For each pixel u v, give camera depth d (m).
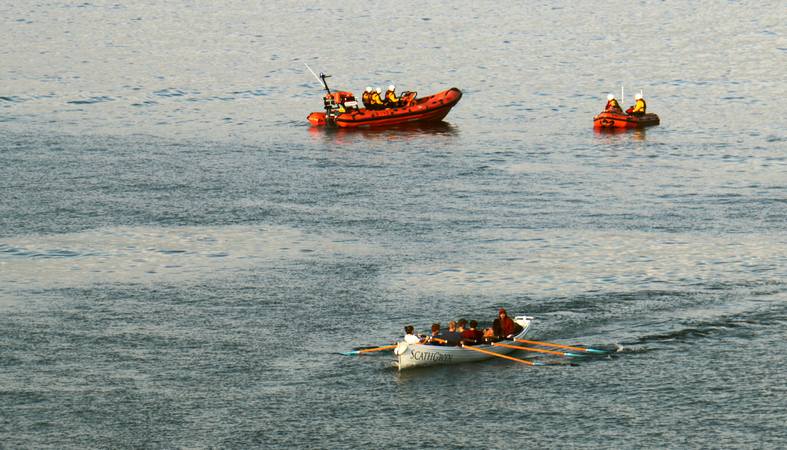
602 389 71.81
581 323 82.06
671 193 119.56
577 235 103.94
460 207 114.62
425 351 74.19
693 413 68.50
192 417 68.25
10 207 114.25
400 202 116.94
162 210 113.81
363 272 94.00
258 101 184.88
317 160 137.50
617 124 156.88
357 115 157.12
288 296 88.31
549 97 188.12
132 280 92.38
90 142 147.88
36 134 152.50
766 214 110.50
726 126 159.25
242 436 66.12
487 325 81.88
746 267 94.06
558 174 129.00
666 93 190.50
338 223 109.19
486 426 67.31
